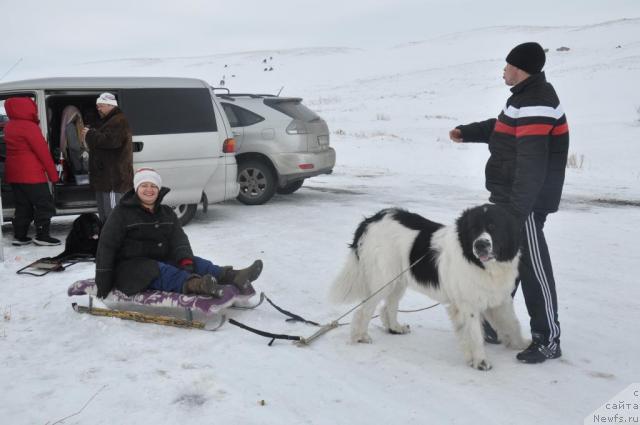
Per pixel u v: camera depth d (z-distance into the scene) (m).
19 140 7.21
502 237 3.84
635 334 4.71
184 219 8.74
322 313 5.27
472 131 4.91
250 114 10.45
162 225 5.15
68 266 6.49
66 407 3.47
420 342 4.63
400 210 4.77
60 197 7.87
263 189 10.66
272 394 3.66
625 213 10.19
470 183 14.27
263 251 7.34
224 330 4.75
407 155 20.80
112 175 6.86
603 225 9.16
